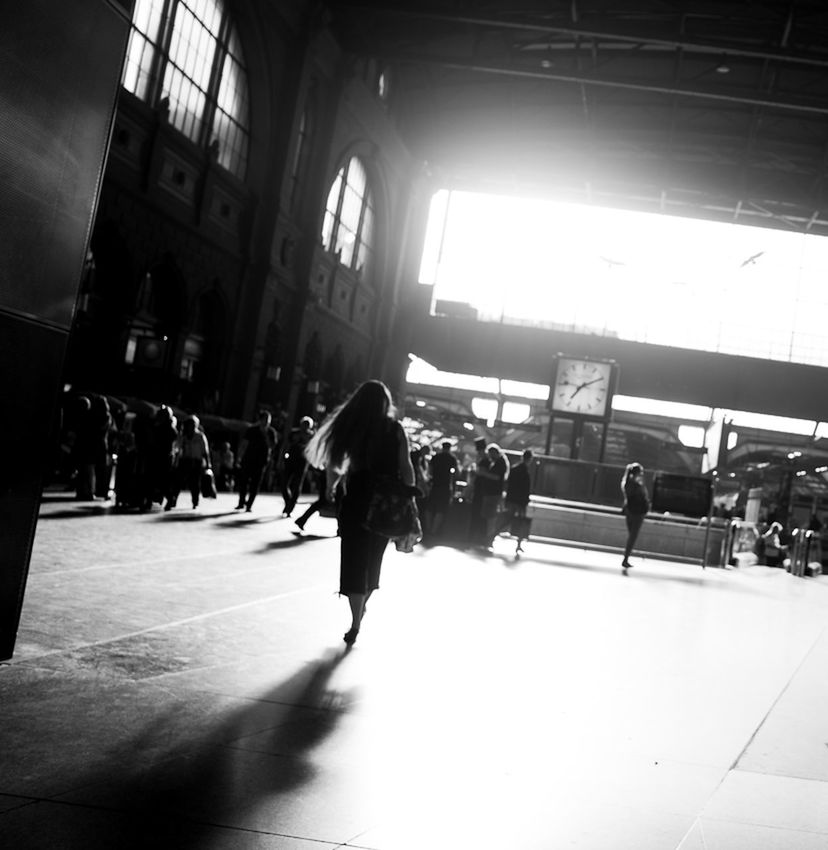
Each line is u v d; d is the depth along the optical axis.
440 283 45.94
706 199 42.19
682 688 5.53
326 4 28.94
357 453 5.81
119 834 2.54
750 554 29.03
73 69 4.19
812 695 5.70
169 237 23.92
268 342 30.12
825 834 3.12
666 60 32.62
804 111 35.09
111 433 17.02
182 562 8.71
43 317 4.18
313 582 8.43
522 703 4.68
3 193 3.86
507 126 39.56
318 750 3.51
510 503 17.30
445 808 3.04
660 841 2.91
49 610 5.61
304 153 30.73
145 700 3.92
